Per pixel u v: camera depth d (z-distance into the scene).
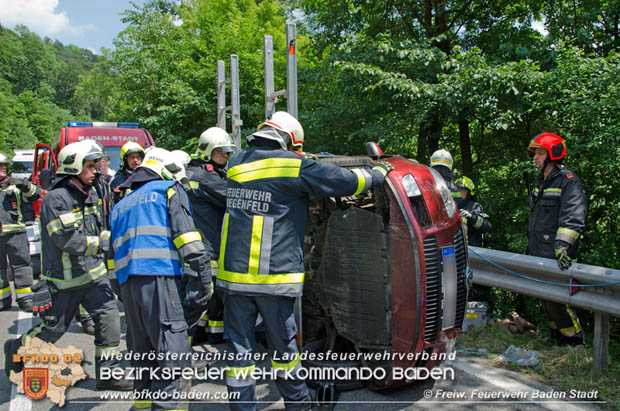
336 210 3.56
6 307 6.37
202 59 13.45
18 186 6.51
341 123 8.15
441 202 3.30
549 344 4.29
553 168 4.18
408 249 3.16
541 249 4.23
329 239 3.58
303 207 3.08
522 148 7.09
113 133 9.22
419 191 3.25
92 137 9.07
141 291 2.89
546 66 6.69
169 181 3.14
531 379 3.68
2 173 6.23
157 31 15.51
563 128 5.81
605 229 5.70
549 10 7.43
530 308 5.75
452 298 3.27
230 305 3.03
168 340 2.86
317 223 3.97
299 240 3.04
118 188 3.26
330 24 9.15
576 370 3.71
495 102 6.59
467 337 4.51
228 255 3.03
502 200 6.62
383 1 8.32
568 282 3.79
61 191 3.47
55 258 3.51
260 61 11.97
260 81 11.98
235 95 5.77
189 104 12.52
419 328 3.15
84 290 3.61
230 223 3.07
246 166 3.06
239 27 13.55
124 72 14.57
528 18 7.98
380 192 3.39
